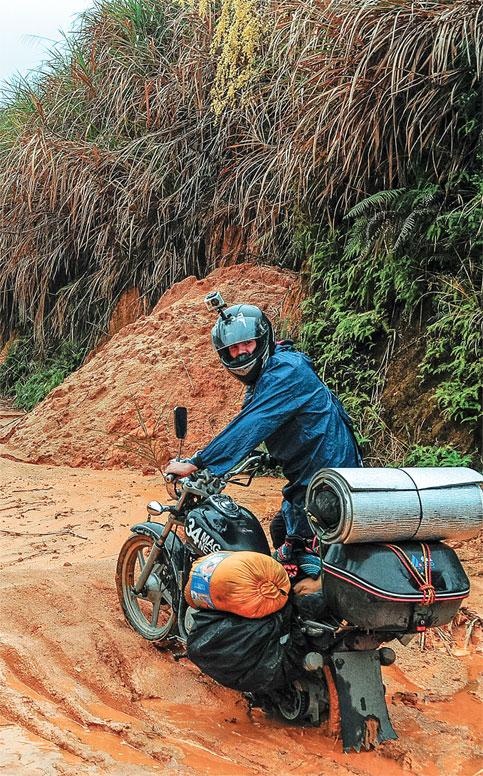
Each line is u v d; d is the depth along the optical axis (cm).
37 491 839
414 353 874
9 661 428
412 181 913
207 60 1305
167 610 506
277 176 1060
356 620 354
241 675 375
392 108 852
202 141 1302
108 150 1425
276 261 1205
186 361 1020
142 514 742
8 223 1579
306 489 401
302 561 395
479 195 816
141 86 1423
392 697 430
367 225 904
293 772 349
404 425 845
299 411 397
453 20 834
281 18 1030
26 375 1642
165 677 437
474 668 471
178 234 1347
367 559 354
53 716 377
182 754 355
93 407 1030
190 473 401
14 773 319
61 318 1504
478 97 839
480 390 792
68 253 1516
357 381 909
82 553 629
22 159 1483
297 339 1012
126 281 1414
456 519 365
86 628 474
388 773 353
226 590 370
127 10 1489
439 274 865
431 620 358
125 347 1112
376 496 349
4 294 1689
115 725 372
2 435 1111
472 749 377
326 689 384
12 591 512
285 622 381
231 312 410
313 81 952
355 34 901
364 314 919
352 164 925
